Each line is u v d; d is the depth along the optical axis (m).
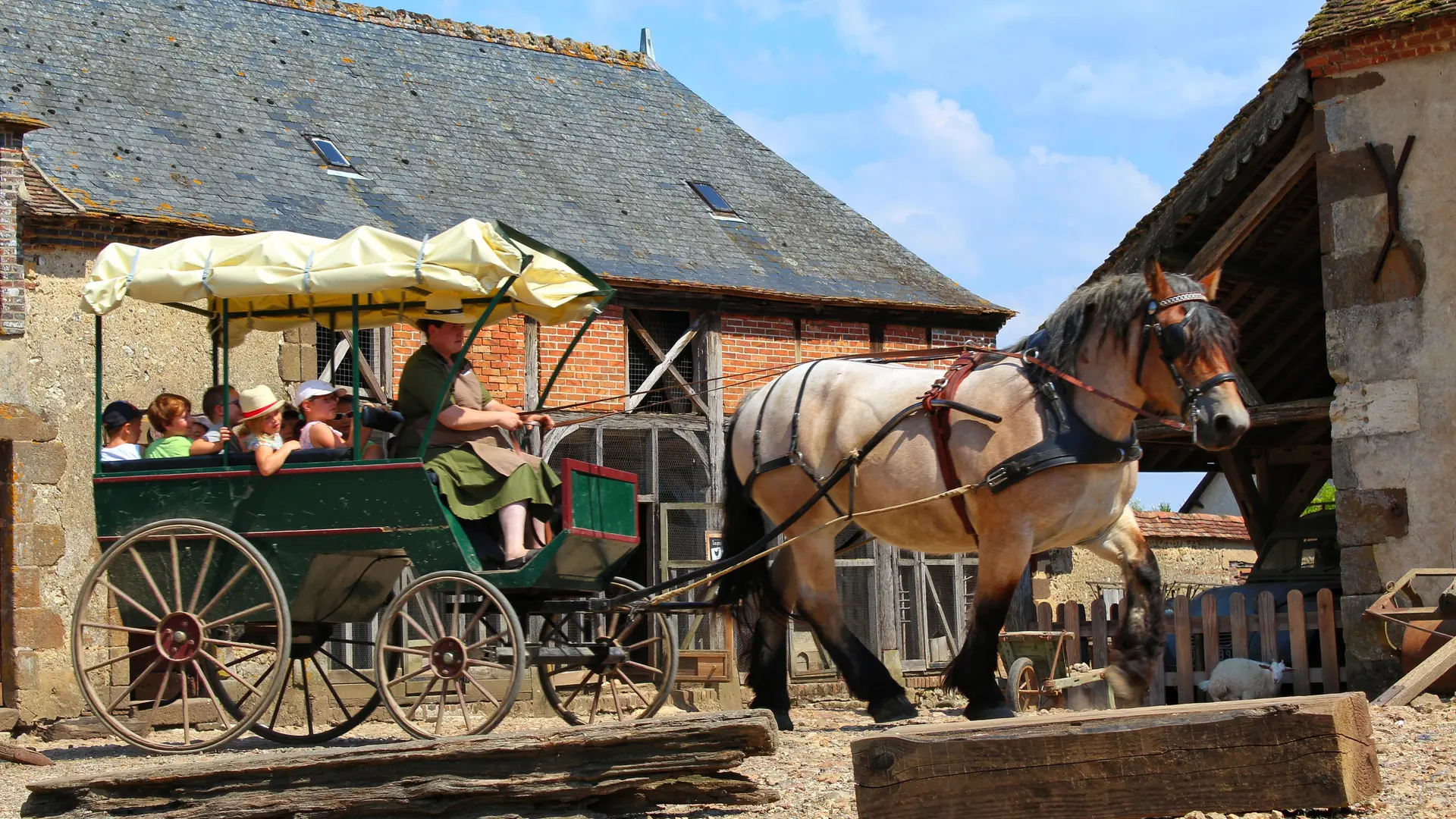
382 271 7.87
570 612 8.72
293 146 15.86
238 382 13.02
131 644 12.12
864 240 19.08
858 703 14.96
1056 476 7.61
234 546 8.34
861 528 8.85
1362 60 11.37
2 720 11.54
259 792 5.50
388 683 8.10
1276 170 11.93
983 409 7.85
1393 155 11.23
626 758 5.53
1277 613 11.94
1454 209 10.98
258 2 18.12
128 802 5.49
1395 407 11.12
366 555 8.53
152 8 17.06
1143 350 7.54
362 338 14.13
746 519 9.03
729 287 16.03
